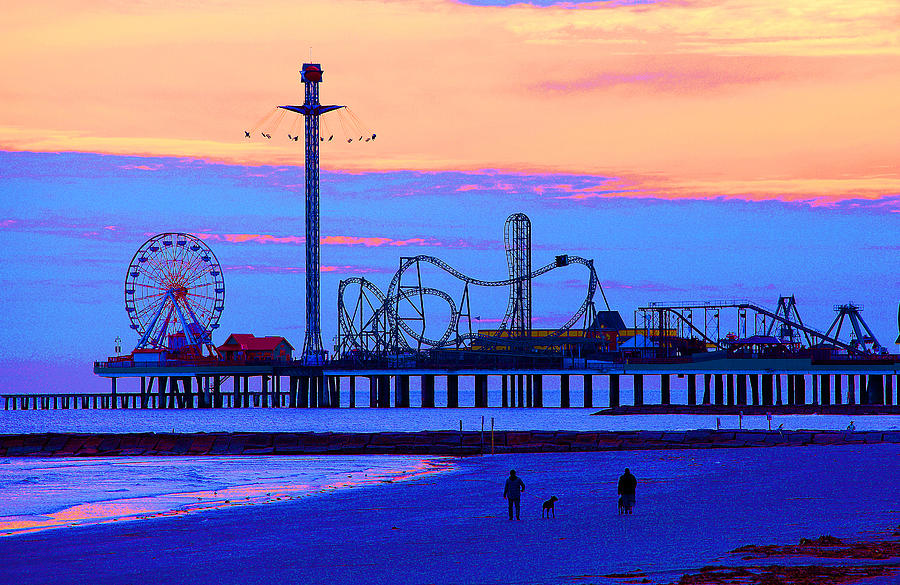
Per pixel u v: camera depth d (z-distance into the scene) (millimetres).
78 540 94625
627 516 99312
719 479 136125
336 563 77938
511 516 99188
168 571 76875
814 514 93875
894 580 61062
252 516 110750
